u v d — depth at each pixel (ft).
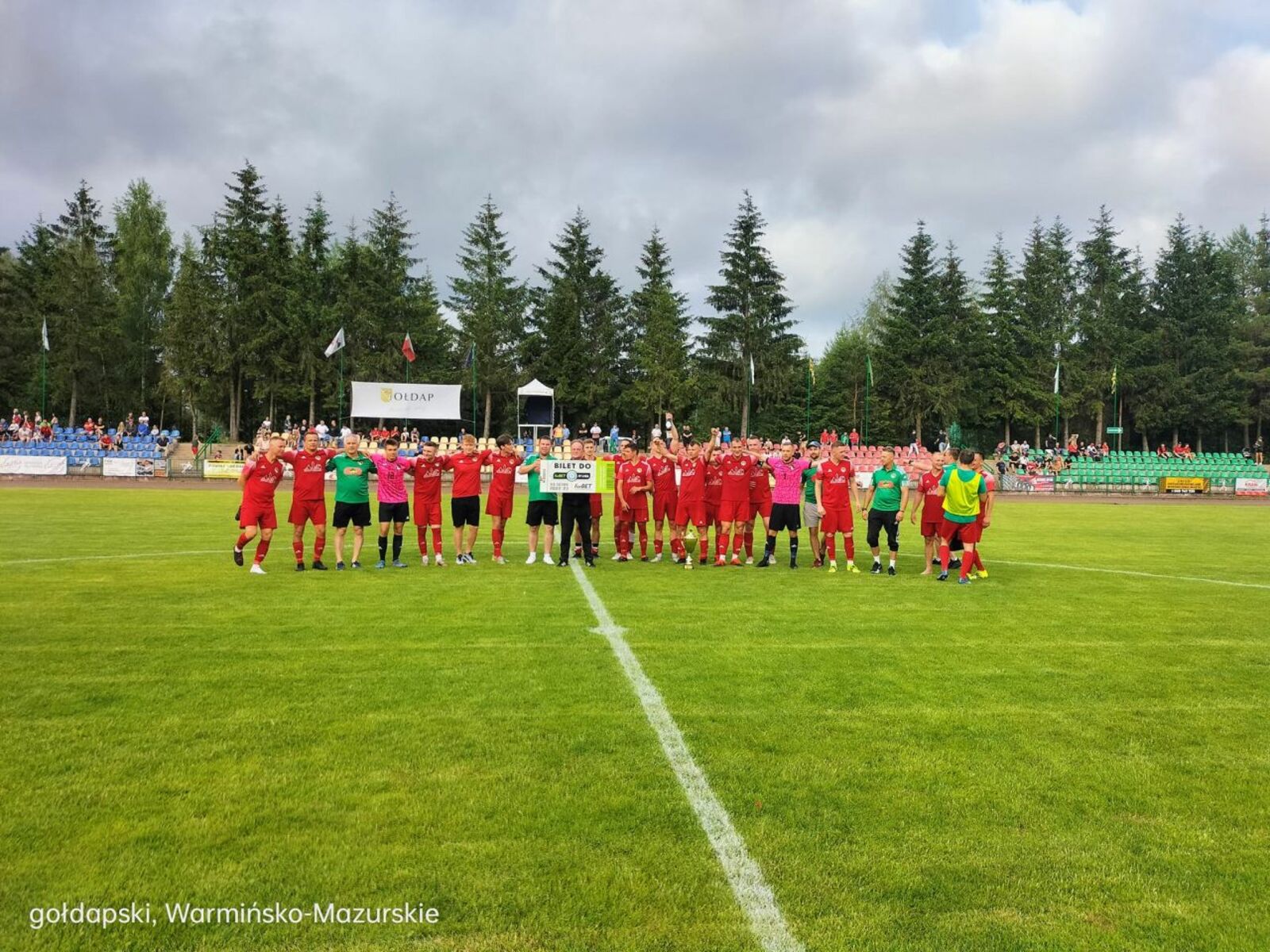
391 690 18.16
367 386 127.95
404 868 10.68
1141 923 9.81
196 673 19.34
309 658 20.89
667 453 44.27
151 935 9.20
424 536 40.52
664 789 13.19
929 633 25.14
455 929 9.41
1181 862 11.29
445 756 14.40
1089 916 9.95
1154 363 218.59
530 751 14.70
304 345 183.01
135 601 28.22
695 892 10.23
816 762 14.46
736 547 45.27
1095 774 14.19
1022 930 9.61
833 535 39.81
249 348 174.29
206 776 13.39
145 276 196.95
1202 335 213.46
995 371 203.62
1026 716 17.25
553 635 23.86
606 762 14.29
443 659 20.93
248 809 12.22
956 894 10.35
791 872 10.77
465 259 206.28
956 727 16.43
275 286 179.52
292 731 15.52
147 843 11.18
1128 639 24.59
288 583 32.89
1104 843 11.77
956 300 203.72
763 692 18.56
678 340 201.05
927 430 207.51
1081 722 16.92
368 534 54.60
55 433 136.26
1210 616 28.48
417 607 28.02
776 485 40.96
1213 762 14.87
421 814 12.17
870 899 10.19
